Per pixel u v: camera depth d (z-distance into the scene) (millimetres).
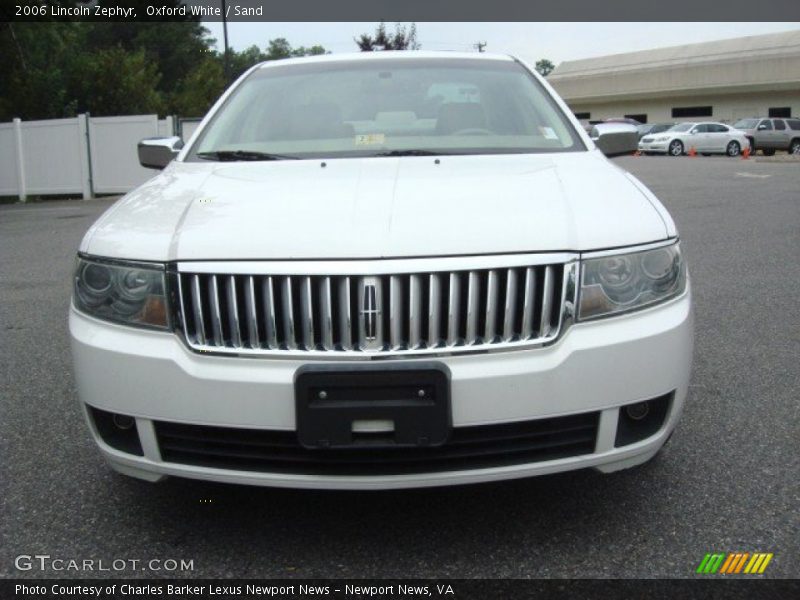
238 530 2873
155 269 2574
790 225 10086
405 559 2670
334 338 2457
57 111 23047
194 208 2852
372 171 3211
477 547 2730
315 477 2490
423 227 2545
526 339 2488
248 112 3994
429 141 3658
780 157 30906
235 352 2479
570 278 2518
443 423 2389
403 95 3988
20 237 11383
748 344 5027
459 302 2461
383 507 3020
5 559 2709
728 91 48594
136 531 2877
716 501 3004
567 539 2770
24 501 3115
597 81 55500
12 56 23297
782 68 45781
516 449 2512
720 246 8617
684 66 50250
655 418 2707
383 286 2439
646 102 53750
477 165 3285
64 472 3365
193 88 38750
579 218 2656
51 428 3863
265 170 3348
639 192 2998
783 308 5918
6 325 5953
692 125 33656
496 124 3793
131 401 2564
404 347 2445
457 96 3969
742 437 3590
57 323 5996
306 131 3783
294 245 2502
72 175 18672
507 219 2605
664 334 2605
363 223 2576
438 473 2482
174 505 3061
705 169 21391
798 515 2887
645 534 2785
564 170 3207
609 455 2590
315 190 2953
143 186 3340
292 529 2877
